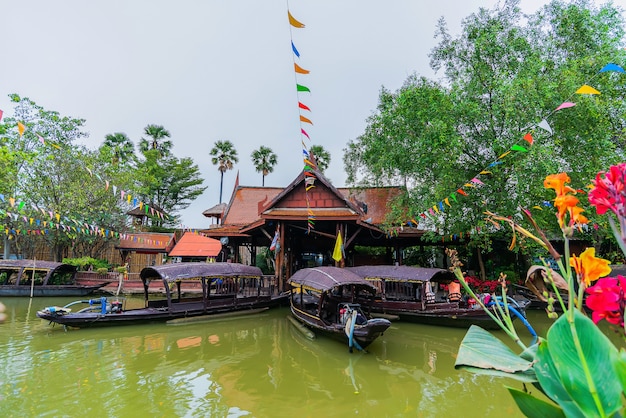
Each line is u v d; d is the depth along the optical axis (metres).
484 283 14.16
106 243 23.70
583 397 1.25
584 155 11.52
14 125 18.86
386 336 10.68
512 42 12.45
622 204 1.32
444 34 14.60
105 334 10.91
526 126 11.02
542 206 12.73
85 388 6.70
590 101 10.62
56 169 20.69
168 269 12.89
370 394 6.51
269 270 24.44
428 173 15.54
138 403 6.10
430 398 6.32
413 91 14.24
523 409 1.46
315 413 5.79
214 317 13.16
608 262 1.47
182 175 37.19
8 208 18.25
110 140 34.47
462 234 14.41
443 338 10.43
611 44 12.05
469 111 12.51
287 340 10.41
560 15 13.09
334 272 11.21
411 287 13.92
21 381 7.02
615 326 1.43
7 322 12.53
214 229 18.84
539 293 1.87
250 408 5.97
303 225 18.02
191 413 5.77
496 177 12.84
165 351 9.23
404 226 17.36
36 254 23.72
